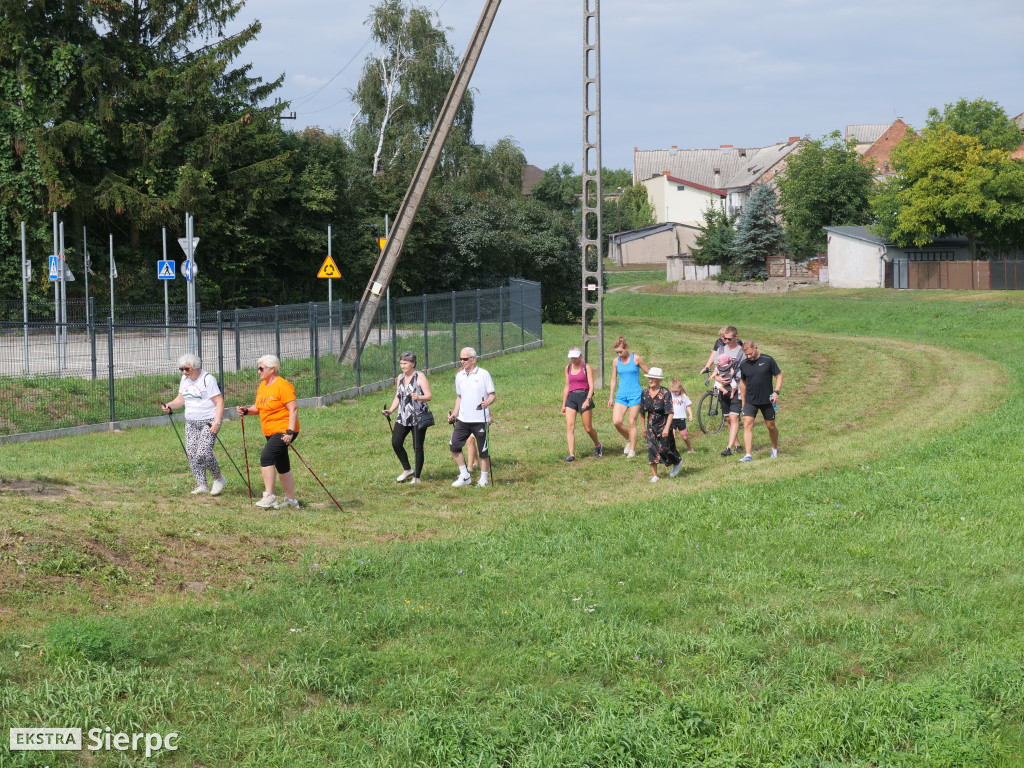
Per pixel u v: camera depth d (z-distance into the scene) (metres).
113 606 6.94
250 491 11.34
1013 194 54.91
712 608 7.44
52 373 18.72
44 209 37.41
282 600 7.35
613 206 113.12
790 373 27.25
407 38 55.12
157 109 40.53
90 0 38.09
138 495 10.83
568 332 44.59
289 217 45.38
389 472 13.85
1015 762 5.13
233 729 5.30
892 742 5.39
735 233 74.81
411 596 7.63
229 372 21.33
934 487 11.49
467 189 59.19
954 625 7.00
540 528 10.02
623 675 6.14
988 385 23.23
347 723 5.48
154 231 41.78
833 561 8.71
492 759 5.08
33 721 5.13
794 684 6.08
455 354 29.42
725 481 12.66
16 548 7.36
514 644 6.63
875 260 60.94
